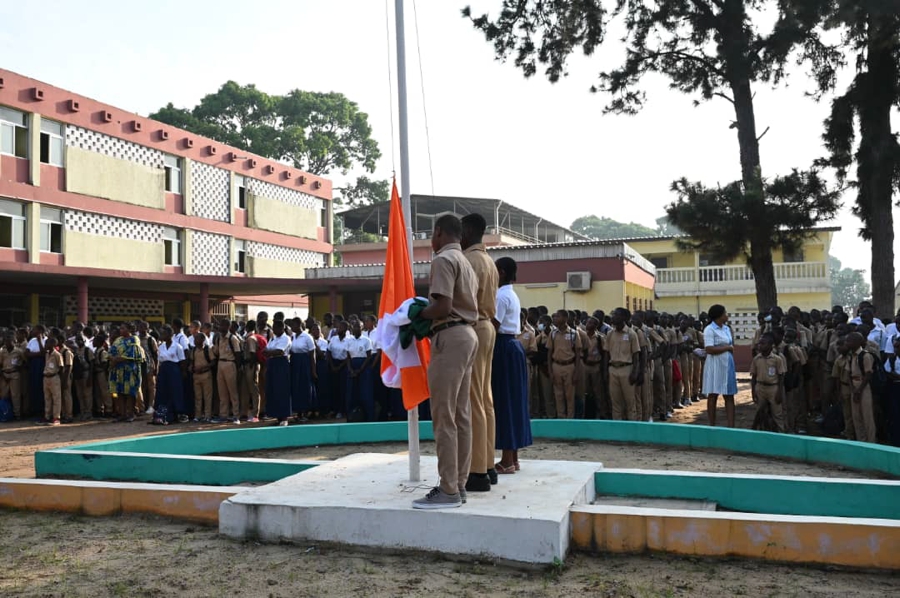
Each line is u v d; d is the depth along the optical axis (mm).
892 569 4512
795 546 4695
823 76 18062
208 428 12828
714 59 18672
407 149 6211
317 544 5180
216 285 28641
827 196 16078
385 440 10773
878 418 9898
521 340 13492
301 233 39688
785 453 9000
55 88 26000
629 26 19250
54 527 5832
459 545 4863
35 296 26391
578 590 4281
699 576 4504
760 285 17234
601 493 6559
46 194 25672
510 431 6062
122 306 29469
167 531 5676
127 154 29188
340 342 13859
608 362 12555
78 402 15039
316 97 59875
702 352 15016
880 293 17016
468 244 5672
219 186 34094
